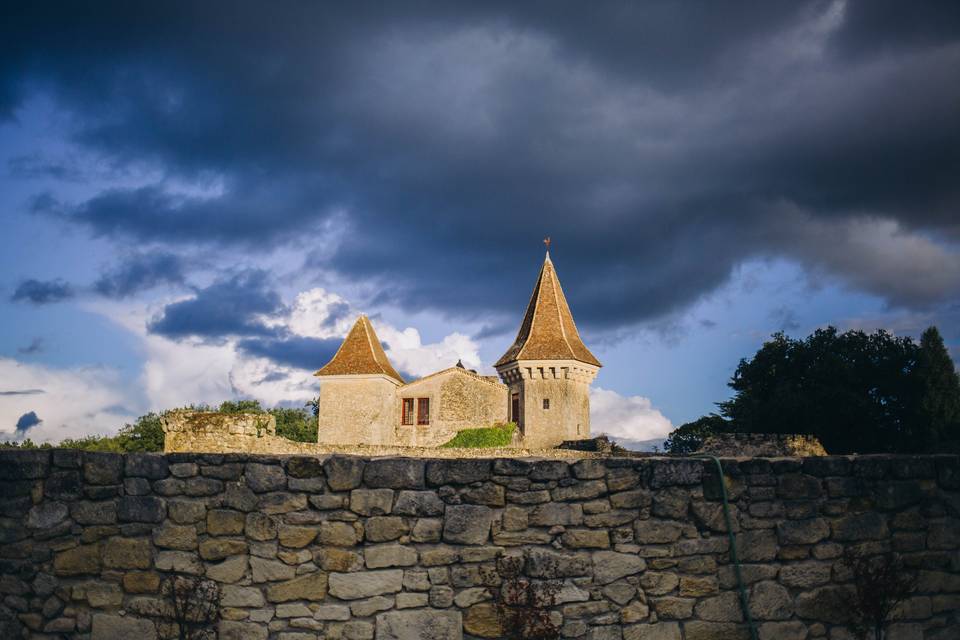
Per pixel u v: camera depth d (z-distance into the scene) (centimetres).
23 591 738
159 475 755
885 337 4866
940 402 4591
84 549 745
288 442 2164
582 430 4788
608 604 740
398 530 745
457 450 3244
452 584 739
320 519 745
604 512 756
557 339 4875
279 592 735
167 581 738
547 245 5419
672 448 5588
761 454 2480
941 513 784
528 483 757
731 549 759
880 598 748
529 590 735
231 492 750
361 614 732
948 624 764
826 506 773
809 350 4906
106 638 732
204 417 1958
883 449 4597
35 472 752
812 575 760
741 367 5238
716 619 746
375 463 755
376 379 4953
